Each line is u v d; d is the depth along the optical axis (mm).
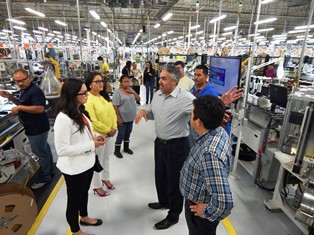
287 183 2410
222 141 1174
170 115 1936
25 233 1868
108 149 2625
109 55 13109
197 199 1263
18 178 2131
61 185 2850
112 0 7059
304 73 5918
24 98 2492
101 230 2139
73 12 12812
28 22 16234
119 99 3473
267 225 2262
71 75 5961
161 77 1896
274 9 11164
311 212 1729
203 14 12555
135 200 2594
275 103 2795
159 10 9602
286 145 2334
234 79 2816
